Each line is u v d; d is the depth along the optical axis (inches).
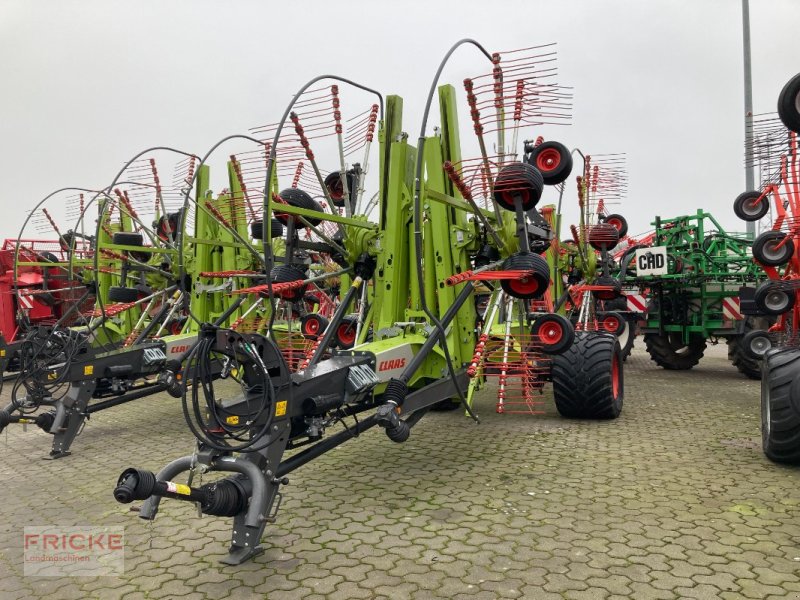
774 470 175.8
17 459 221.8
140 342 270.2
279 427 131.4
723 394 315.9
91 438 252.5
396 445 216.5
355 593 110.0
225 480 124.5
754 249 242.5
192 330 330.6
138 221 251.8
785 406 170.1
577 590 108.6
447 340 209.0
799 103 153.0
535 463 190.2
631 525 137.5
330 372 149.3
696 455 193.6
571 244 362.6
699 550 123.3
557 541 130.1
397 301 206.1
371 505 156.4
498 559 122.4
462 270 217.2
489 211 211.5
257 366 126.0
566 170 185.5
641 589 108.1
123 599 110.9
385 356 171.6
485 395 317.4
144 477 106.8
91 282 326.3
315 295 341.1
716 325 387.9
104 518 154.6
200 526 146.7
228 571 120.3
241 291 191.8
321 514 150.7
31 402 231.6
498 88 176.1
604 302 466.9
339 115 203.5
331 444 152.2
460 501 157.5
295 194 183.3
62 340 232.4
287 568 121.0
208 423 127.6
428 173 219.0
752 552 121.8
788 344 251.1
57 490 181.0
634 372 420.5
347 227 205.3
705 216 402.6
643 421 248.2
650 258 397.1
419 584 112.9
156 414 301.1
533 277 175.5
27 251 431.5
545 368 256.4
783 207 241.9
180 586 114.9
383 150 221.1
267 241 127.2
